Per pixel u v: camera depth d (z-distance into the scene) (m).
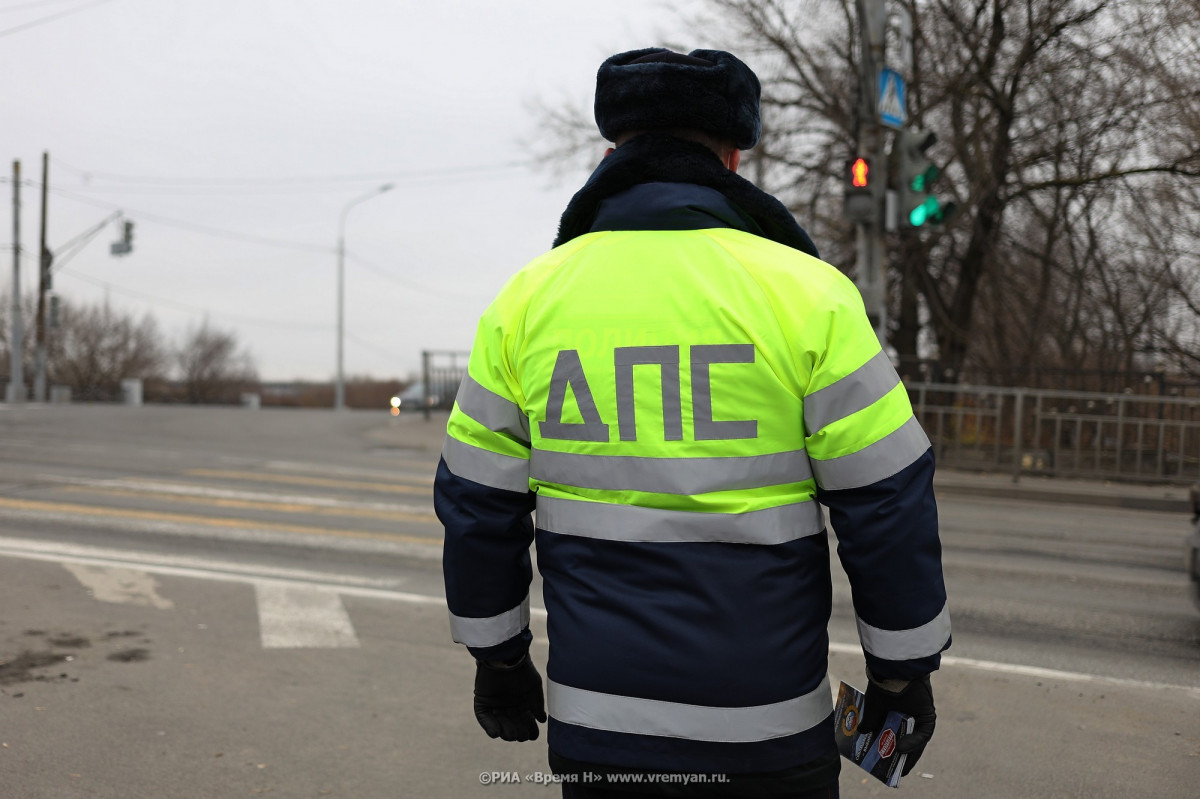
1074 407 12.83
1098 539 8.80
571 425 1.59
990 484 12.31
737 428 1.53
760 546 1.52
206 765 3.61
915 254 17.08
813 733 1.54
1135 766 3.70
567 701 1.57
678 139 1.67
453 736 3.92
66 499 9.70
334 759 3.69
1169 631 5.61
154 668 4.66
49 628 5.28
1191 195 15.28
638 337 1.57
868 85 11.33
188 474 11.84
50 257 36.31
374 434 18.72
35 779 3.47
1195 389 14.49
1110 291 17.66
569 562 1.59
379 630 5.37
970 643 5.31
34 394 37.91
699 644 1.50
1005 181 16.11
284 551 7.45
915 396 13.90
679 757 1.51
